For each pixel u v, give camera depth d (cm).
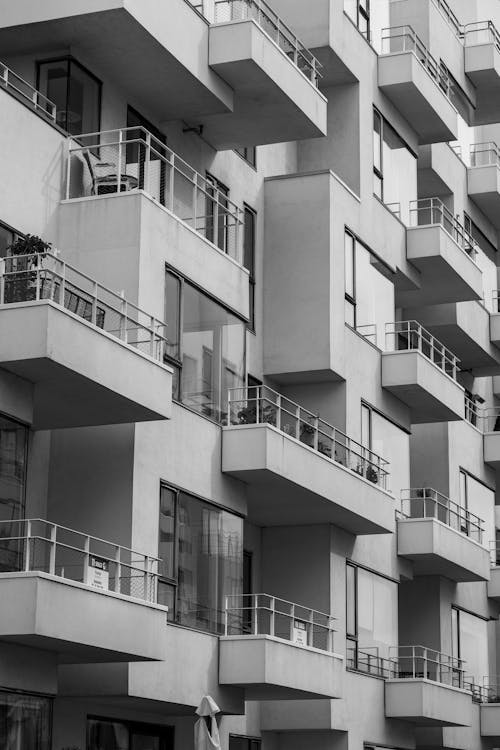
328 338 3622
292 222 3722
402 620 4503
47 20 2873
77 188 2859
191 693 2817
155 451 2797
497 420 5225
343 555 3675
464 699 4150
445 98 4469
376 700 3791
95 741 2814
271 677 2916
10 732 2328
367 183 4028
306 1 3869
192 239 2992
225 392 3109
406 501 4222
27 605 2220
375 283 4025
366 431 3872
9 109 2659
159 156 2969
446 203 5022
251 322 3619
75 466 2734
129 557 2662
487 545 5022
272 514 3506
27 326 2344
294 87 3338
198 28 3125
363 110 4050
